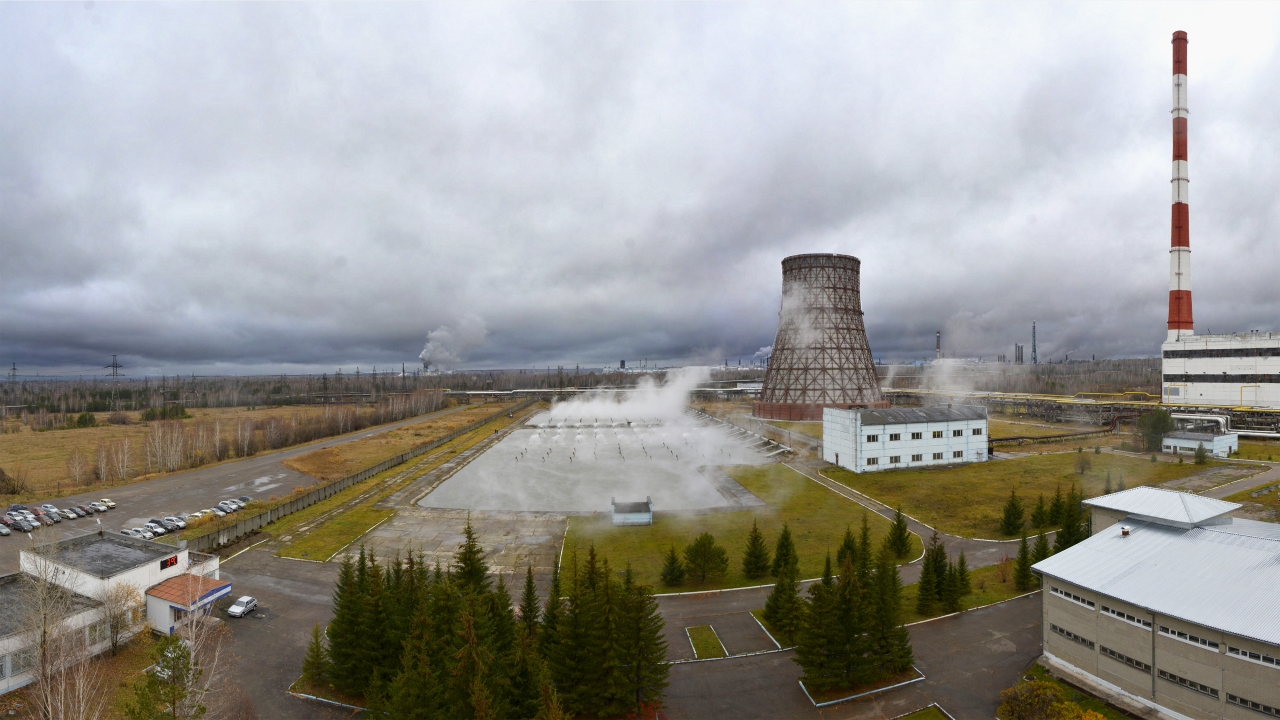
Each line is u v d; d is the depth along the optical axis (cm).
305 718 3170
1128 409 12562
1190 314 12644
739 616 4316
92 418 15825
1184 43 12362
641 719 3130
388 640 3328
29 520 6462
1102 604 3284
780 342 15075
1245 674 2719
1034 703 2917
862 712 3173
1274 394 11225
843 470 8931
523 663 2839
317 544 5884
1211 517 3669
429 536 6125
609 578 3356
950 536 5962
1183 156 12469
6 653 3366
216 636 4034
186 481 9044
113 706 3212
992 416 15188
